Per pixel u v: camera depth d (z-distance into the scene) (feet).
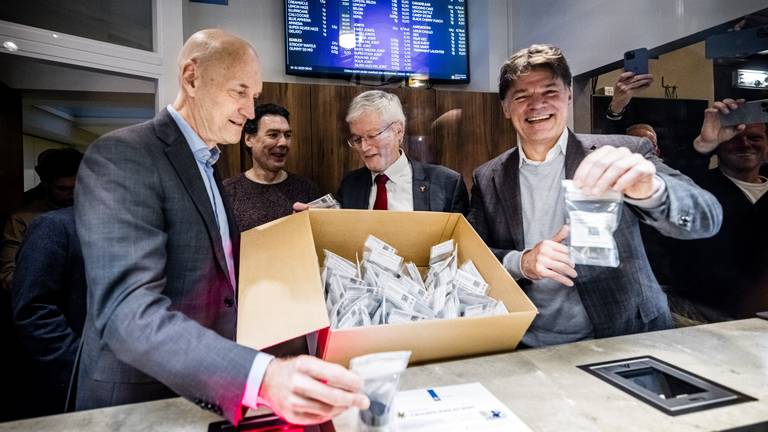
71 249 4.63
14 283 4.47
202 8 8.43
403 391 2.43
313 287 2.39
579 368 2.72
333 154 8.41
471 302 2.97
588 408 2.21
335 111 8.41
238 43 3.18
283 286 2.53
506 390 2.43
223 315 3.17
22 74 6.44
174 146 3.01
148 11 7.32
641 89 6.28
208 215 3.06
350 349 2.39
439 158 8.90
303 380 1.83
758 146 5.06
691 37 5.81
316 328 2.21
